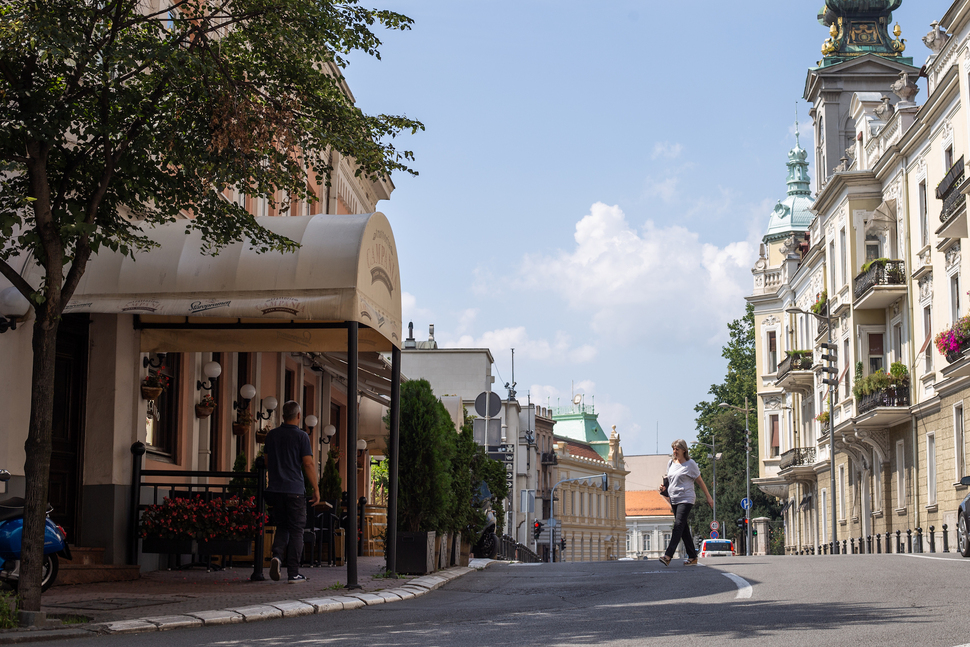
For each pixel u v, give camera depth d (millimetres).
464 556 18797
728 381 85188
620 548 113625
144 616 8602
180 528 13461
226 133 9742
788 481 54375
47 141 8898
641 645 6535
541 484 94625
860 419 36188
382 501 36188
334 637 7469
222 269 12656
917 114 32969
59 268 9070
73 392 13703
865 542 38875
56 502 13312
